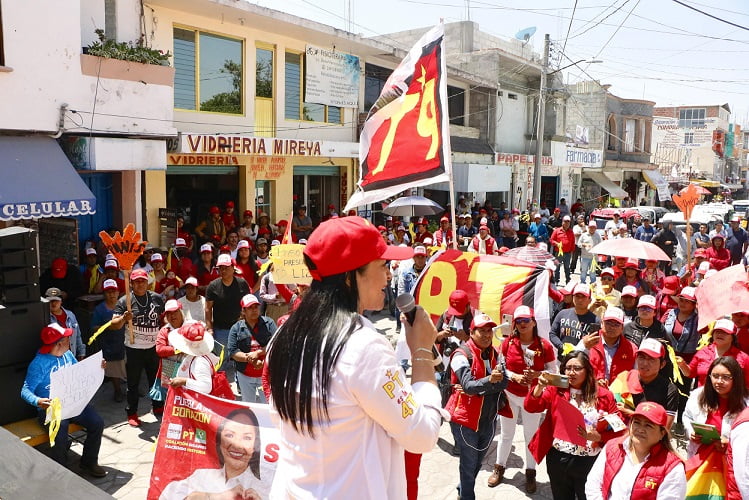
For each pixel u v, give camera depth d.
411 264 10.41
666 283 8.99
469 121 26.06
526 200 28.75
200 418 4.78
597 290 9.75
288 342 1.65
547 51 22.30
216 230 14.13
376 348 1.57
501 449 6.41
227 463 4.70
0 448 1.40
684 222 20.31
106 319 8.20
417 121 6.70
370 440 1.58
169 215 13.15
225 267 8.41
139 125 11.31
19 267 5.96
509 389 6.18
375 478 1.56
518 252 10.34
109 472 6.45
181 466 4.77
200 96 14.26
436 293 6.57
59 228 10.97
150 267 10.38
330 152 16.45
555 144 30.22
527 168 28.59
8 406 5.94
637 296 9.21
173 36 13.48
